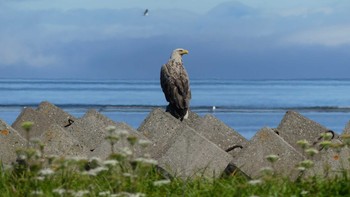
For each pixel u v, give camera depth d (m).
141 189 13.96
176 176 15.46
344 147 15.75
